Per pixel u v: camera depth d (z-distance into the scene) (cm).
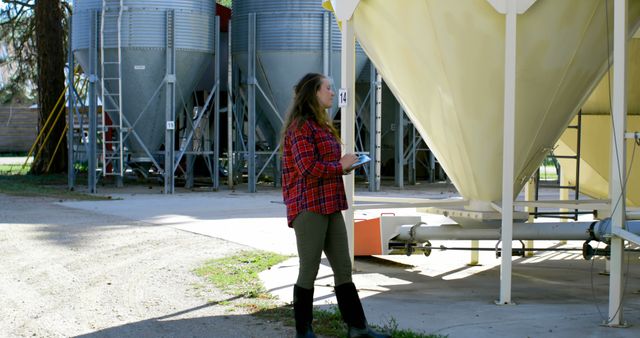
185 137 2389
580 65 803
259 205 1753
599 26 777
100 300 759
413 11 806
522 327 635
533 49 775
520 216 888
